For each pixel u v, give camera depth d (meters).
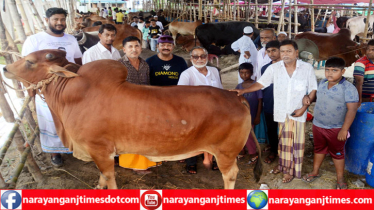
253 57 5.80
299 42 7.40
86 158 2.83
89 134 2.49
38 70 2.66
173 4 23.44
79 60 3.95
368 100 3.75
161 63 3.71
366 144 3.37
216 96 2.59
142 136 2.51
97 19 15.34
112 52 3.92
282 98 3.17
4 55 3.45
